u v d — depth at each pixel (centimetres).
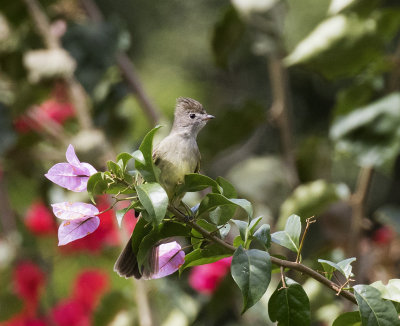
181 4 1155
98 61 539
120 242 565
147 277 485
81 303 565
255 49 529
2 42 567
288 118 537
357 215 530
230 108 533
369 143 526
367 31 520
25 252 580
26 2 558
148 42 1148
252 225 480
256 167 540
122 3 1147
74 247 571
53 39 555
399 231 532
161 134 566
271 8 527
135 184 479
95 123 562
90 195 479
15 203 684
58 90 607
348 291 480
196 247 485
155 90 1070
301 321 480
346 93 529
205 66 1134
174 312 544
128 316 552
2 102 555
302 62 521
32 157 596
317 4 970
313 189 526
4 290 559
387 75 538
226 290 536
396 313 477
